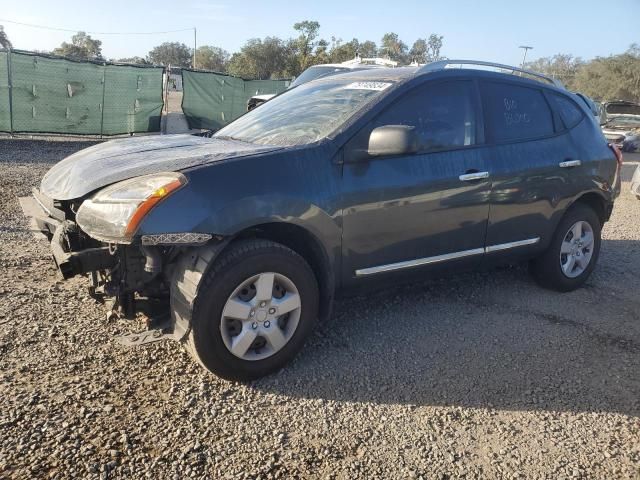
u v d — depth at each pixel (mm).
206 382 3344
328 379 3506
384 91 3967
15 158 11734
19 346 3578
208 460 2691
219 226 3117
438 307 4727
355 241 3697
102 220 3076
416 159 3938
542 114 4891
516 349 4055
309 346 3908
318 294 3633
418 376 3605
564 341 4230
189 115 17828
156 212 3002
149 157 3576
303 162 3479
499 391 3490
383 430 3037
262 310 3369
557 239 5020
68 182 3533
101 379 3289
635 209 9898
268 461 2725
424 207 3955
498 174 4355
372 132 3568
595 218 5273
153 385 3275
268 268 3330
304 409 3176
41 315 4020
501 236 4535
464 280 5395
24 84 14336
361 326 4277
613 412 3334
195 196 3090
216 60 81562
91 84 15297
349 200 3600
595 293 5309
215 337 3213
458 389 3484
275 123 4227
